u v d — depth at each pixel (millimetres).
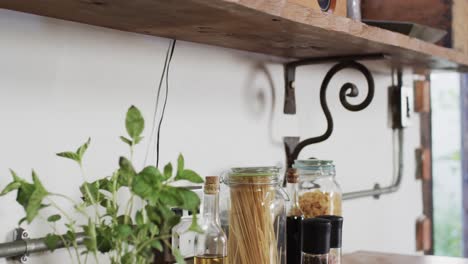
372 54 1658
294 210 1353
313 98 1880
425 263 1714
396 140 2354
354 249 2098
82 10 1097
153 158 1356
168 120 1396
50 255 1153
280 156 1742
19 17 1104
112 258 987
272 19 1175
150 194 902
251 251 1186
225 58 1551
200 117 1478
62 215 1169
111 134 1269
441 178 3781
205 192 1182
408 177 2457
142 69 1337
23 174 1104
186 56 1443
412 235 2480
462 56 1924
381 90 2252
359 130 2119
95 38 1238
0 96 1072
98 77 1244
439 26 2020
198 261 1190
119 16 1150
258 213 1188
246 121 1618
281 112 1745
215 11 1103
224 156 1546
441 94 3762
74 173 1192
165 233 961
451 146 3742
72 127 1192
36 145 1128
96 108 1238
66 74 1183
